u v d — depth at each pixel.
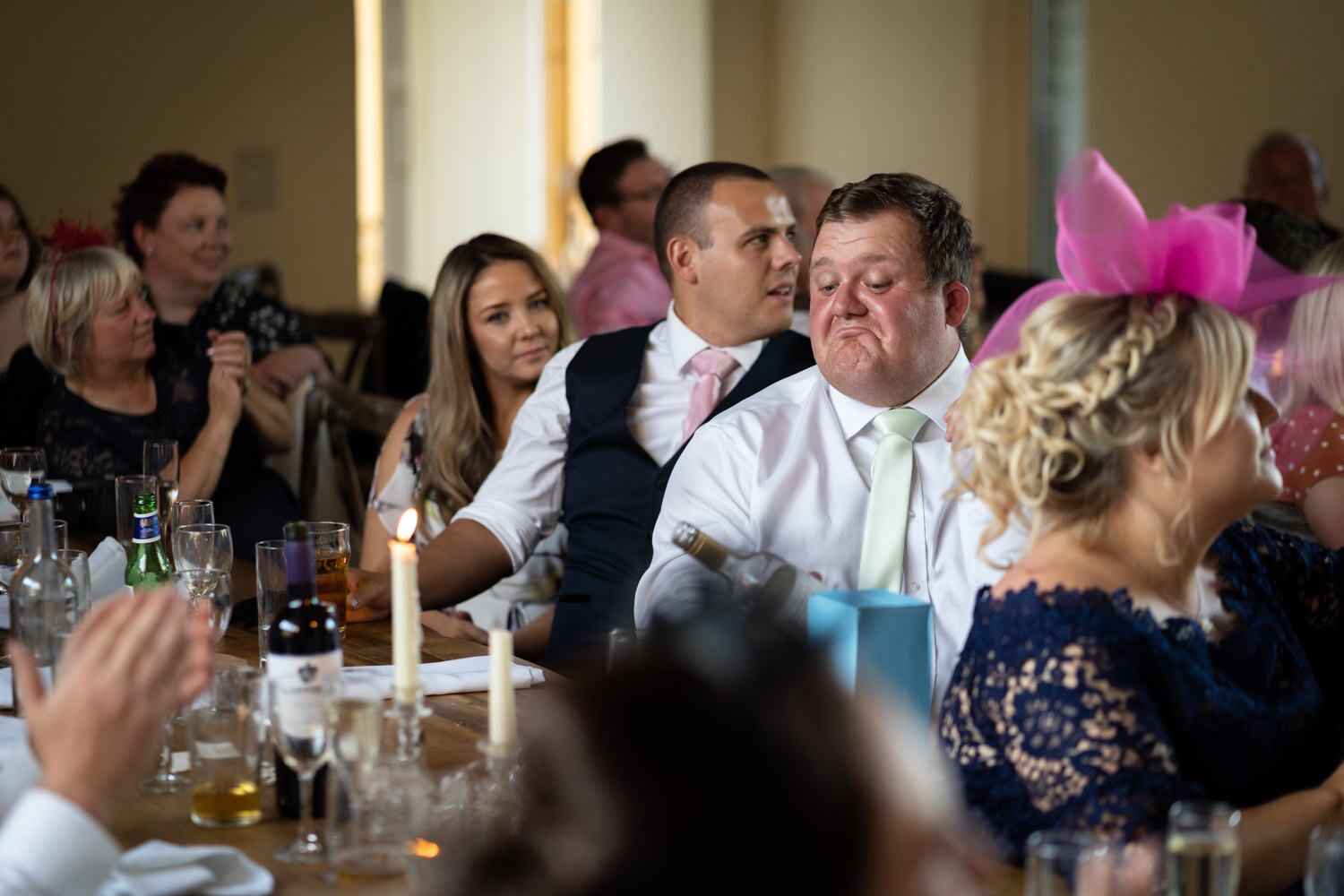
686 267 3.89
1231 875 1.59
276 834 2.08
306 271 10.12
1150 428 1.98
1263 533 2.52
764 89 12.99
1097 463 2.01
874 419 3.09
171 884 1.78
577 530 3.98
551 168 14.64
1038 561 2.07
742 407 3.25
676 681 0.81
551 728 0.84
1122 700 1.87
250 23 9.74
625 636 2.21
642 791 0.78
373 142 14.43
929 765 0.85
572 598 3.94
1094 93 10.04
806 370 3.32
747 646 0.84
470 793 1.98
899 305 2.97
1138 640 1.95
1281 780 2.14
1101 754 1.84
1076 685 1.87
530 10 14.43
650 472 3.89
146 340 5.03
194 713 2.10
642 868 0.77
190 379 5.29
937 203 3.02
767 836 0.76
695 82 13.03
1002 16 10.88
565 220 14.72
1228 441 2.01
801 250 5.77
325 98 10.05
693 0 12.94
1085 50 10.13
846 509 3.07
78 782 1.56
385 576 3.48
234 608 3.45
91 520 4.48
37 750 1.63
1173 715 1.99
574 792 0.81
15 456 3.99
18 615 2.49
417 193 14.70
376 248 14.56
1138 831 1.80
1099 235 2.05
